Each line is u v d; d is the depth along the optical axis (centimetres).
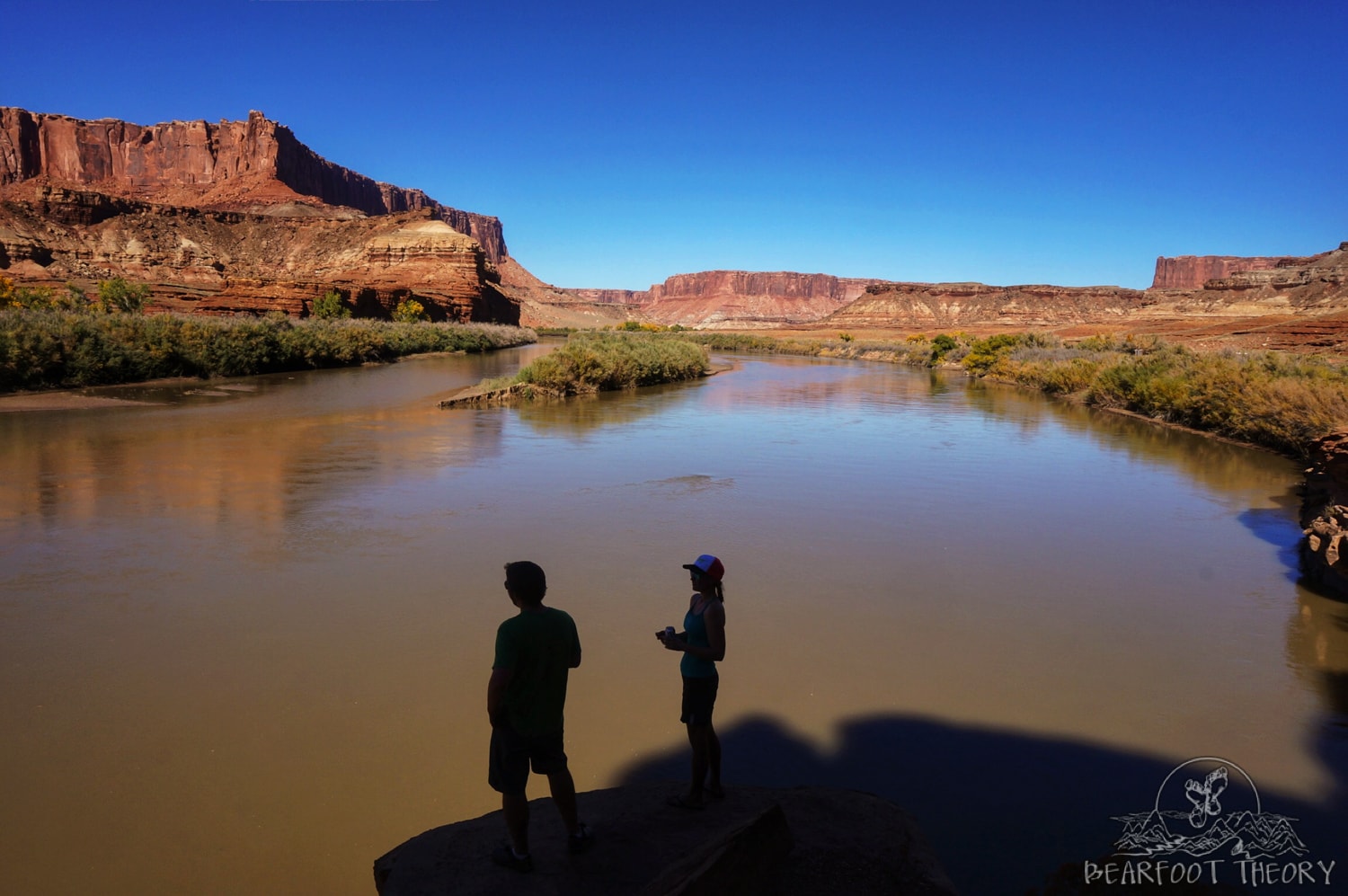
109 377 2788
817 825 350
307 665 588
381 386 3125
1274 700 559
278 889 355
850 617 716
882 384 4128
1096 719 527
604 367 3212
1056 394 3644
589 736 495
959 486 1359
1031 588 810
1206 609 752
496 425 2042
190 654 602
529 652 324
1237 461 1708
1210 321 12538
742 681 577
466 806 417
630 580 809
